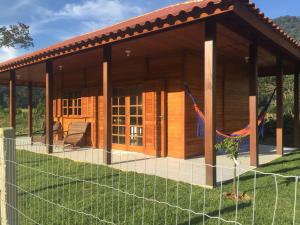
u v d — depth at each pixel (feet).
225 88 30.40
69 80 35.37
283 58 27.94
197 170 19.45
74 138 30.58
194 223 11.02
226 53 27.30
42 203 13.35
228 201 13.20
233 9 14.39
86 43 21.98
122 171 18.92
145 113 26.32
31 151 28.04
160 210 12.25
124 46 22.95
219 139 20.77
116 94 29.45
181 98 24.50
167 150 25.30
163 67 25.81
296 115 31.12
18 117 73.61
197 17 15.60
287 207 12.45
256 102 21.15
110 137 21.98
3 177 9.70
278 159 23.88
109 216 11.84
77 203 13.21
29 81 43.98
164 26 16.98
